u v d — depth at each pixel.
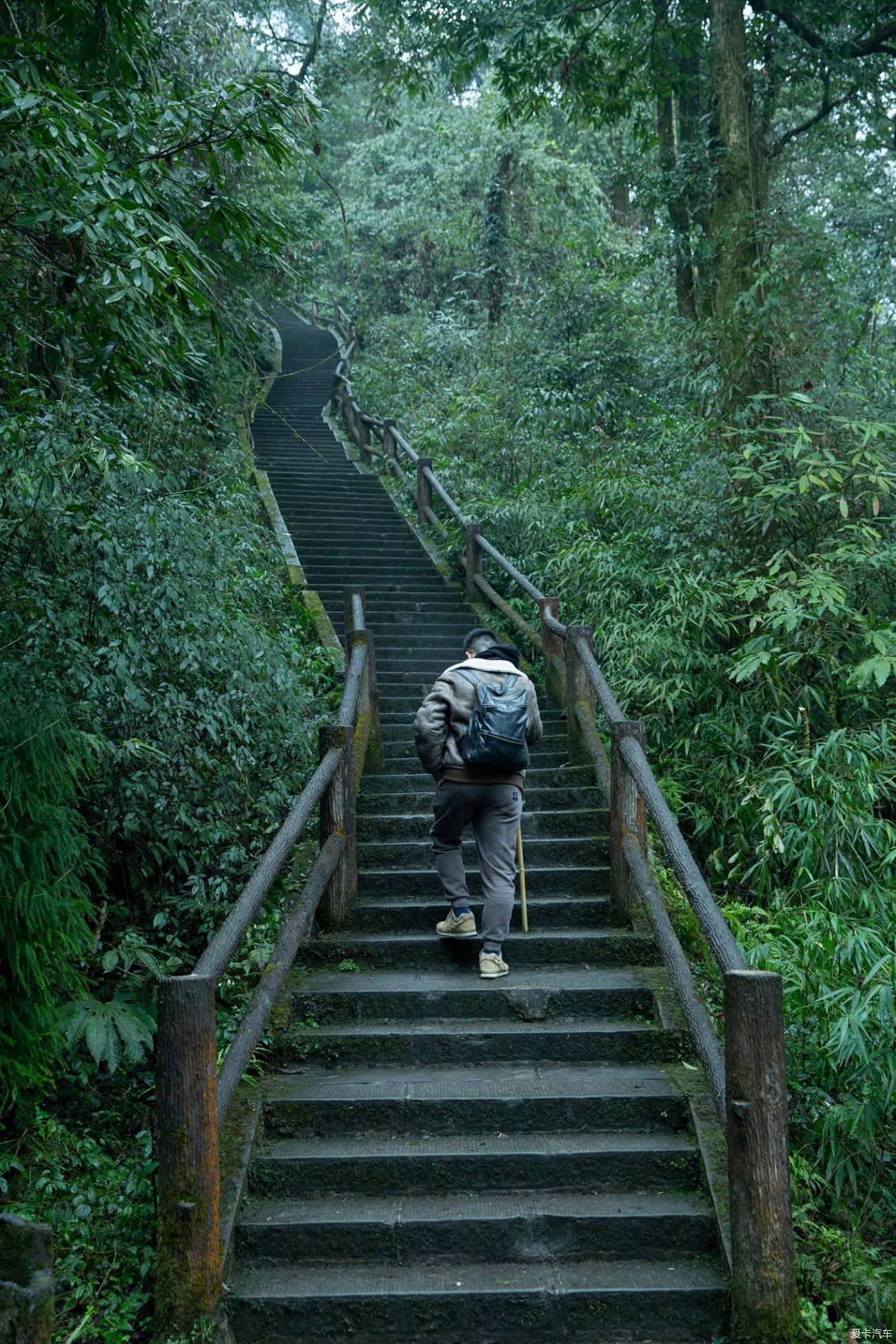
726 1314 2.70
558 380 12.14
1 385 4.86
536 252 16.09
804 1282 2.90
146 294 3.71
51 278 4.41
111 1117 3.84
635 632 6.52
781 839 4.79
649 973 4.06
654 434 9.46
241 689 5.03
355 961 4.25
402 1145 3.23
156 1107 2.71
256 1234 2.92
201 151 4.34
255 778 5.36
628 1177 3.12
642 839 4.49
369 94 14.95
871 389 7.04
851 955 3.85
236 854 4.83
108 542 4.12
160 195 4.09
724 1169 3.02
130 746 4.19
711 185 9.71
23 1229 2.33
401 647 7.80
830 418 5.81
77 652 4.14
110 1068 3.60
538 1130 3.32
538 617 7.90
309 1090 3.43
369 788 5.61
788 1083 3.77
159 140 4.47
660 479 7.93
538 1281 2.79
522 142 16.55
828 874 4.90
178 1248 2.63
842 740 5.08
